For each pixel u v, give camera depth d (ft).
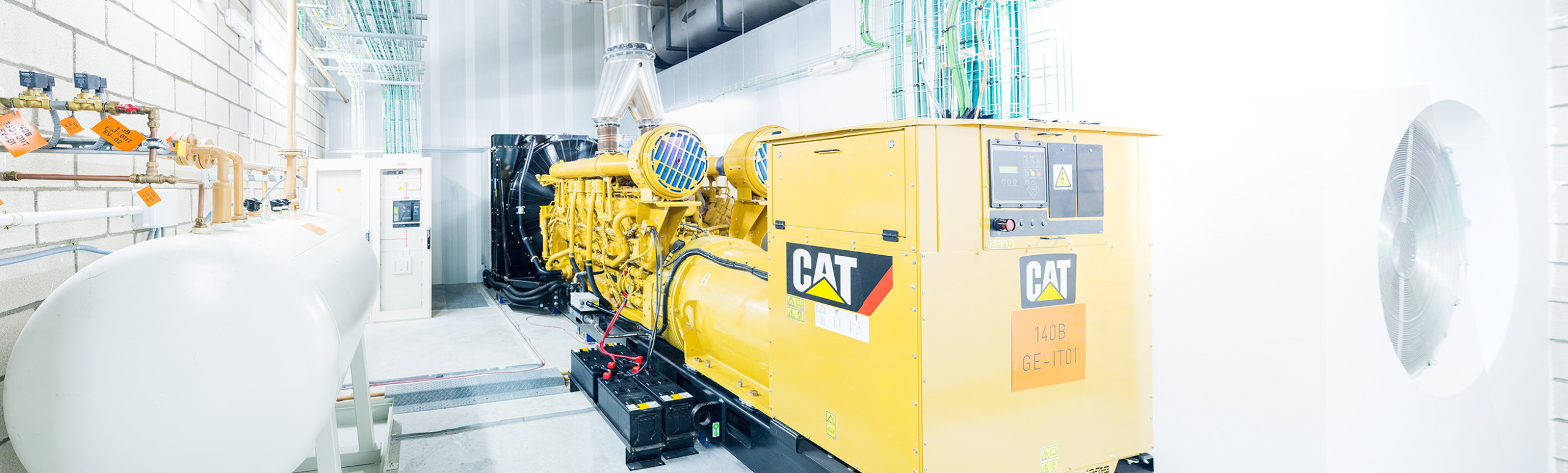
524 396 12.98
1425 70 7.13
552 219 22.65
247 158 13.44
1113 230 6.77
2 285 5.65
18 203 5.82
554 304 21.84
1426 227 8.09
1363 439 6.77
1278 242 6.71
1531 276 8.21
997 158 5.97
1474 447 8.09
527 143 24.35
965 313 5.86
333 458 6.40
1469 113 7.61
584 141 24.84
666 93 31.89
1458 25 7.44
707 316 10.62
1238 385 7.18
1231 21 7.02
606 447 10.46
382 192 20.53
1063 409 6.55
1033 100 9.11
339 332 5.79
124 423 4.48
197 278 4.70
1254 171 6.86
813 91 19.39
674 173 13.20
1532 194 8.16
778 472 8.74
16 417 4.44
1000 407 6.13
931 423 5.73
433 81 29.27
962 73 7.07
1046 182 6.27
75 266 6.92
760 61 22.49
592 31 32.04
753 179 13.17
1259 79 6.85
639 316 14.10
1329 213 6.32
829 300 6.97
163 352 4.52
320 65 22.07
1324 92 6.44
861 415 6.53
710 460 9.99
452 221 29.81
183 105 9.86
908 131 5.66
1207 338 7.45
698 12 25.27
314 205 20.12
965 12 7.36
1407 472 7.39
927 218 5.62
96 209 6.32
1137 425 7.11
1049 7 8.93
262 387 4.74
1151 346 7.15
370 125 28.22
